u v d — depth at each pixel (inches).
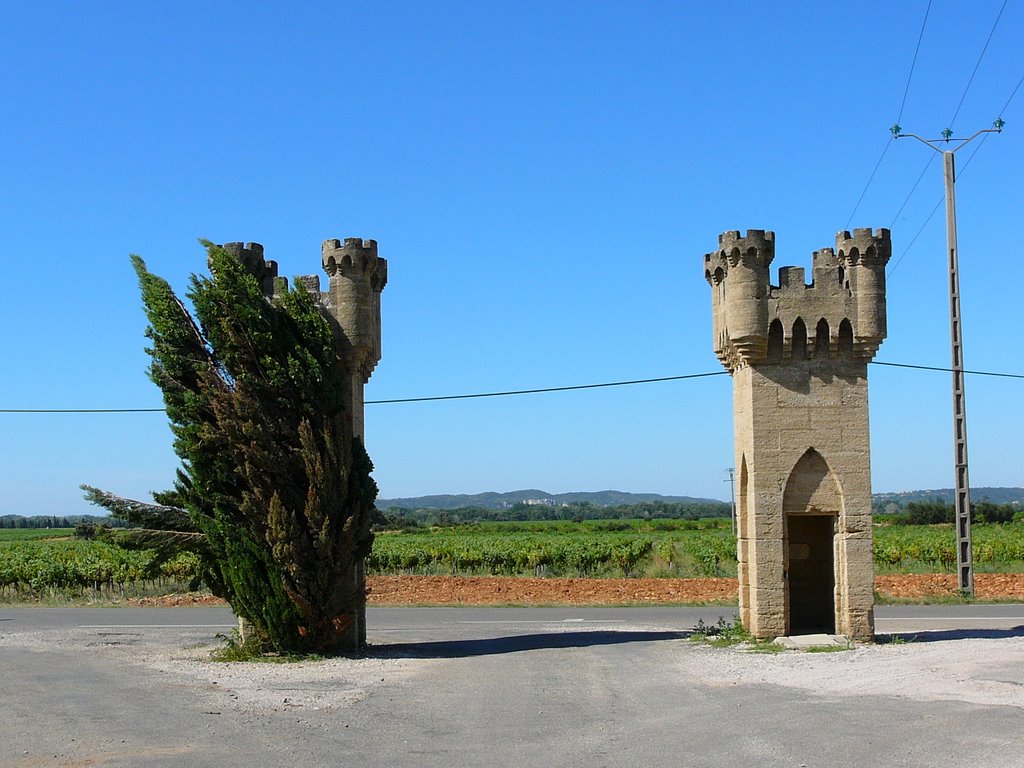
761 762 504.1
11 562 2251.5
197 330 1003.3
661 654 979.3
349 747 554.6
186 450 991.0
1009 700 637.3
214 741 568.4
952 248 1585.9
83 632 1320.1
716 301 1066.1
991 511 4766.2
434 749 549.3
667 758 519.2
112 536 1019.9
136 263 1014.4
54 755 533.3
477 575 2549.2
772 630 992.2
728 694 709.9
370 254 1048.2
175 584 2206.0
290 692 752.3
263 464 954.1
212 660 976.9
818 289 1002.1
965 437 1615.4
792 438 997.8
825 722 592.1
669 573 2491.4
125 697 727.7
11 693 749.9
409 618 1513.3
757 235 991.6
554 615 1546.5
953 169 1592.0
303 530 972.6
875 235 998.4
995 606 1530.5
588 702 696.4
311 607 973.2
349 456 994.1
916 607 1531.7
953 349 1606.8
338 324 1036.5
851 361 1005.8
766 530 994.1
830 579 1112.2
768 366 1007.0
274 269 1076.5
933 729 561.9
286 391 968.3
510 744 561.0
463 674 854.5
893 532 3410.4
